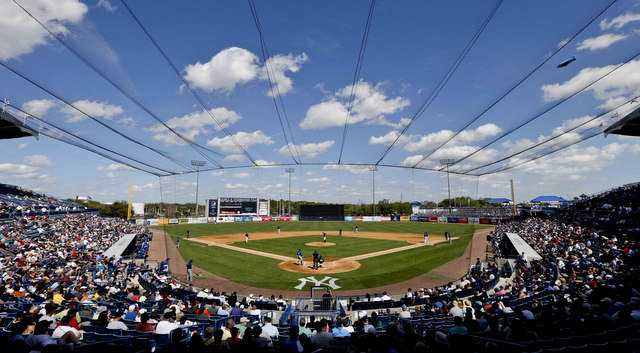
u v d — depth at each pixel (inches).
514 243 1263.5
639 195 1572.3
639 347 228.5
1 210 1501.0
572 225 1544.0
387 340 218.7
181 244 1679.4
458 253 1393.9
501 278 939.3
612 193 1849.2
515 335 273.3
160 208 3166.8
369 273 1037.8
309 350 220.8
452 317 439.8
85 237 1413.6
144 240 1663.4
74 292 542.0
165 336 293.0
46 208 1973.4
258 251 1462.8
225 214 3479.3
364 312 637.9
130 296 594.9
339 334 357.4
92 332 324.5
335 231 2461.9
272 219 3720.5
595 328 281.6
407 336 253.4
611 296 452.8
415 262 1209.4
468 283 723.4
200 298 649.6
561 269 847.1
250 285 898.1
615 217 1381.6
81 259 983.6
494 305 497.4
